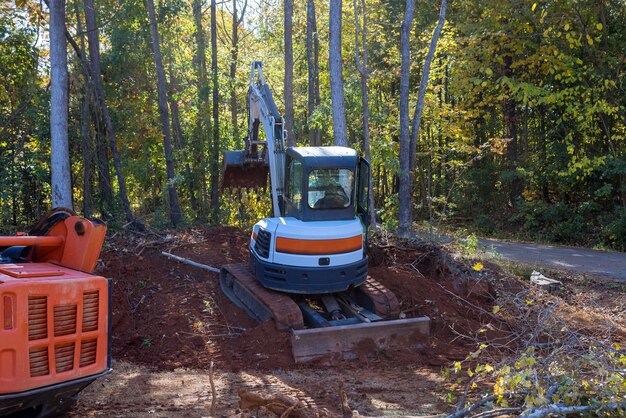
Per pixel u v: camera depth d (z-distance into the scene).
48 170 18.55
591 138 23.34
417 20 27.98
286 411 5.33
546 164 24.94
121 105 23.23
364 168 10.09
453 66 25.44
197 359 8.92
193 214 23.72
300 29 31.38
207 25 35.75
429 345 9.50
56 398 5.56
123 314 10.19
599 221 22.00
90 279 5.56
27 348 5.06
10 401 5.05
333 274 9.40
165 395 7.05
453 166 21.36
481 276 12.65
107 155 21.91
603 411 5.49
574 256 18.36
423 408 6.55
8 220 17.72
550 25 21.23
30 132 18.77
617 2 20.92
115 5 21.69
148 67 23.70
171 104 25.34
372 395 7.16
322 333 8.95
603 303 13.05
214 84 25.34
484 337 10.17
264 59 33.19
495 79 25.33
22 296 5.04
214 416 5.85
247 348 9.11
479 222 26.45
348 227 9.53
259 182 14.15
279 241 9.46
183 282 11.54
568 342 7.23
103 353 5.68
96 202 21.09
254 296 9.91
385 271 11.74
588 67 21.12
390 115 24.88
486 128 27.70
